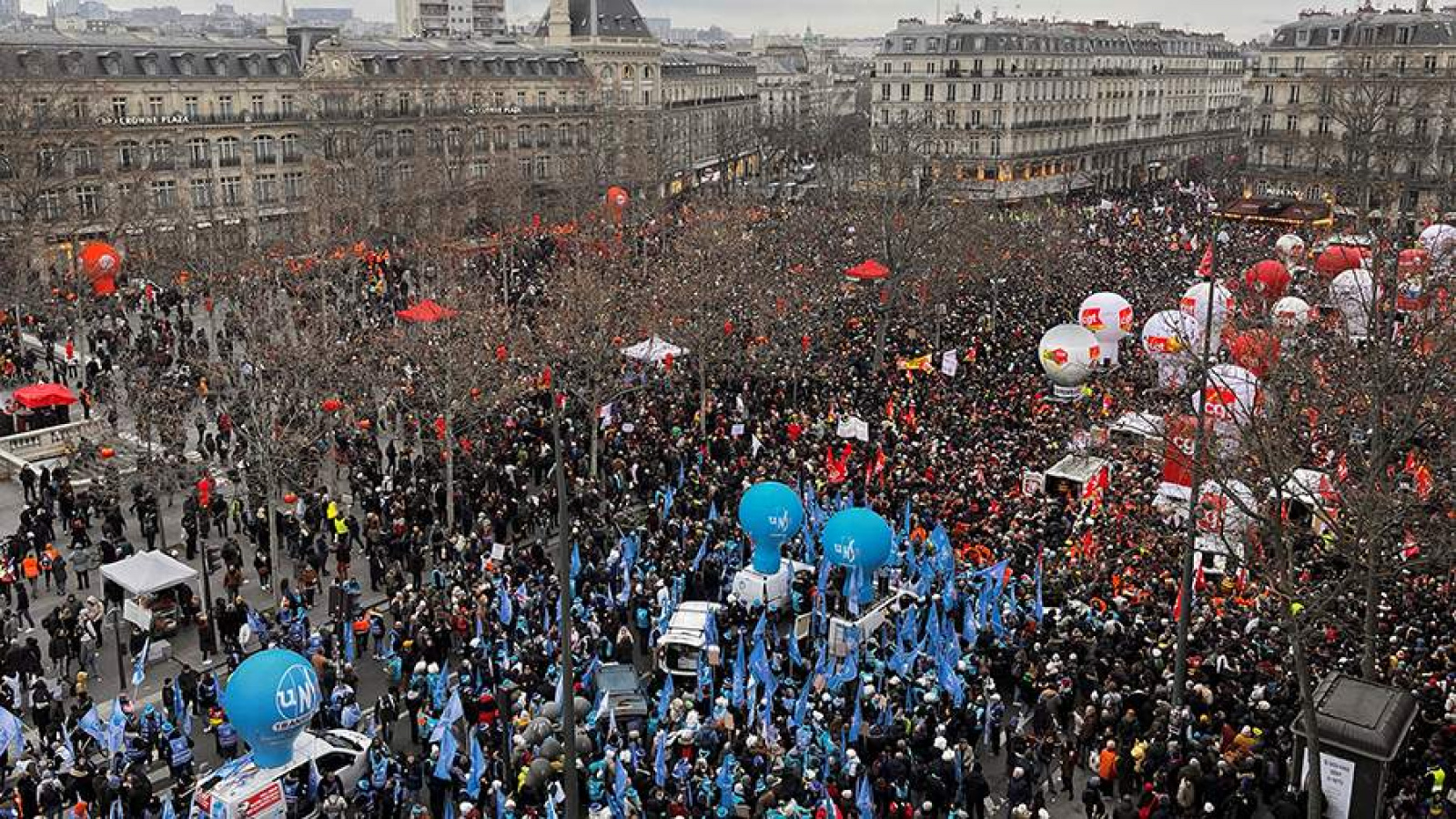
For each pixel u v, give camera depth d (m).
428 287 91.62
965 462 53.66
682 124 185.75
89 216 97.38
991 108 164.25
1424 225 100.81
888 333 80.38
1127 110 192.38
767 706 34.66
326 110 122.31
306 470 54.72
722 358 67.31
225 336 77.62
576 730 33.84
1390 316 42.53
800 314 76.25
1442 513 38.97
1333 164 129.50
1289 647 37.59
